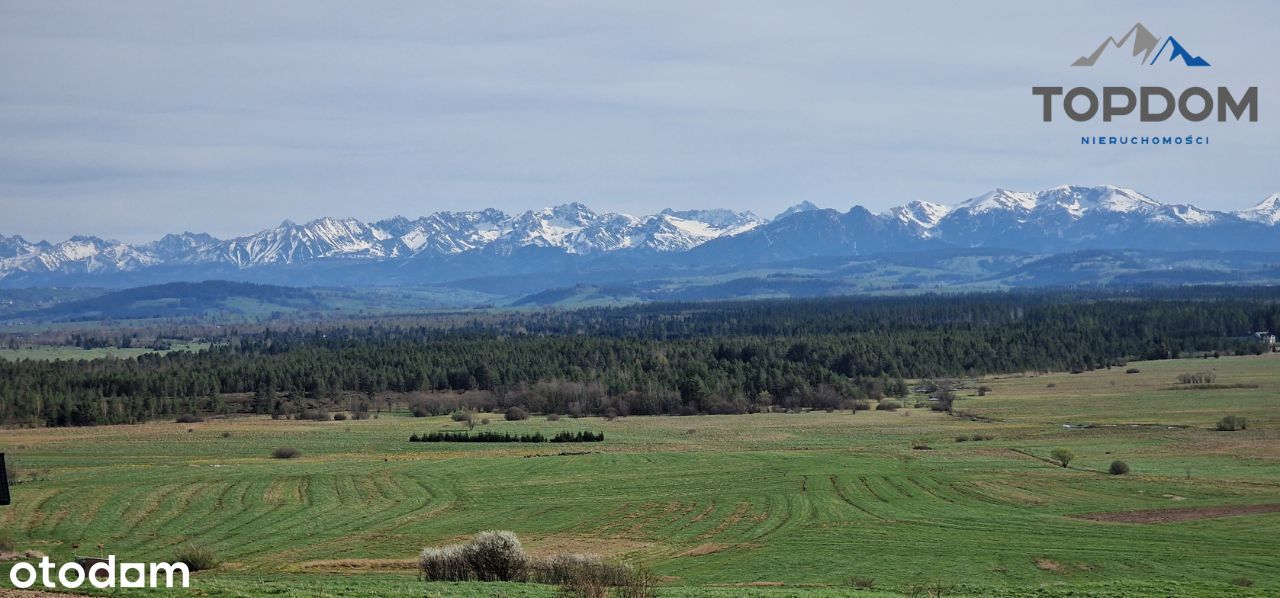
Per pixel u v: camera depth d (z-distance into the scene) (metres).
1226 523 119.88
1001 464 170.75
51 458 189.88
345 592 67.88
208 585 71.00
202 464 178.50
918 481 153.00
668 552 107.62
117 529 120.12
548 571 77.94
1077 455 181.12
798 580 92.62
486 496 143.38
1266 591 77.56
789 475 159.00
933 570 96.94
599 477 160.00
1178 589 78.38
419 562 87.50
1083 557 102.00
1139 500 137.25
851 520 123.69
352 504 137.12
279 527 121.75
